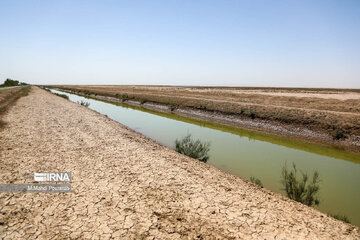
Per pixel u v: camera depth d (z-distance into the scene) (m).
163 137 13.16
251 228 4.11
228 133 15.08
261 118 17.95
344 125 13.57
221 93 44.78
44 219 4.12
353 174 8.13
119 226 4.02
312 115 15.94
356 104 21.62
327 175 8.02
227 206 4.86
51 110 19.50
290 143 12.91
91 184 5.63
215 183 6.07
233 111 20.62
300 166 8.88
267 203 5.12
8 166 6.48
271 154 10.41
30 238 3.60
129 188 5.50
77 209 4.50
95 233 3.80
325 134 13.64
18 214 4.23
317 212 4.92
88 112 19.92
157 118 21.02
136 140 10.53
